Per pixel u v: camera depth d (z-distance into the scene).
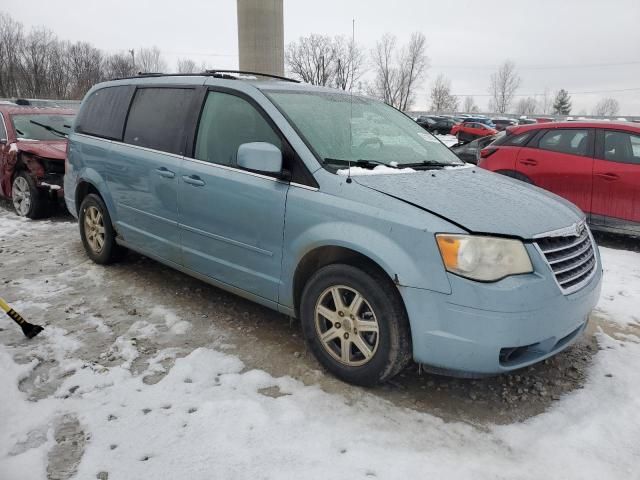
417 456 2.45
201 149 3.81
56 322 3.81
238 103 3.66
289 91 3.75
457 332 2.61
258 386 3.02
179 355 3.37
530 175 6.68
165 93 4.30
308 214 3.07
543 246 2.77
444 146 4.34
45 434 2.57
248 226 3.42
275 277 3.33
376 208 2.84
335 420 2.72
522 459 2.47
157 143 4.17
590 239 3.32
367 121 3.89
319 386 3.04
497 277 2.59
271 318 3.96
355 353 3.04
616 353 3.51
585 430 2.68
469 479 2.31
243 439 2.54
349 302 3.03
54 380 3.05
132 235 4.51
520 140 6.89
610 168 6.07
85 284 4.57
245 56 10.42
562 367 3.34
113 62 65.00
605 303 4.38
